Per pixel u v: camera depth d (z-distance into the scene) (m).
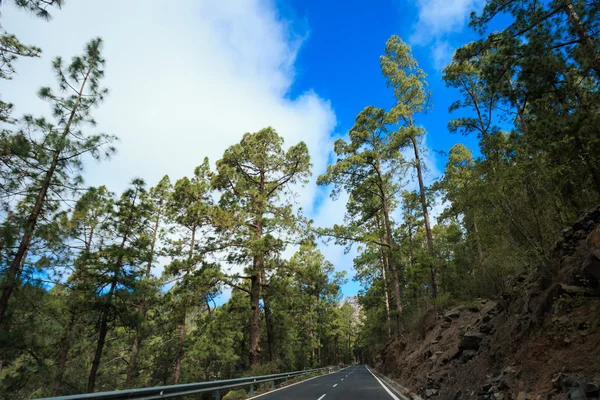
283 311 37.16
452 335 15.76
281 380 22.58
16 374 16.17
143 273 20.80
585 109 9.47
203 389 10.46
